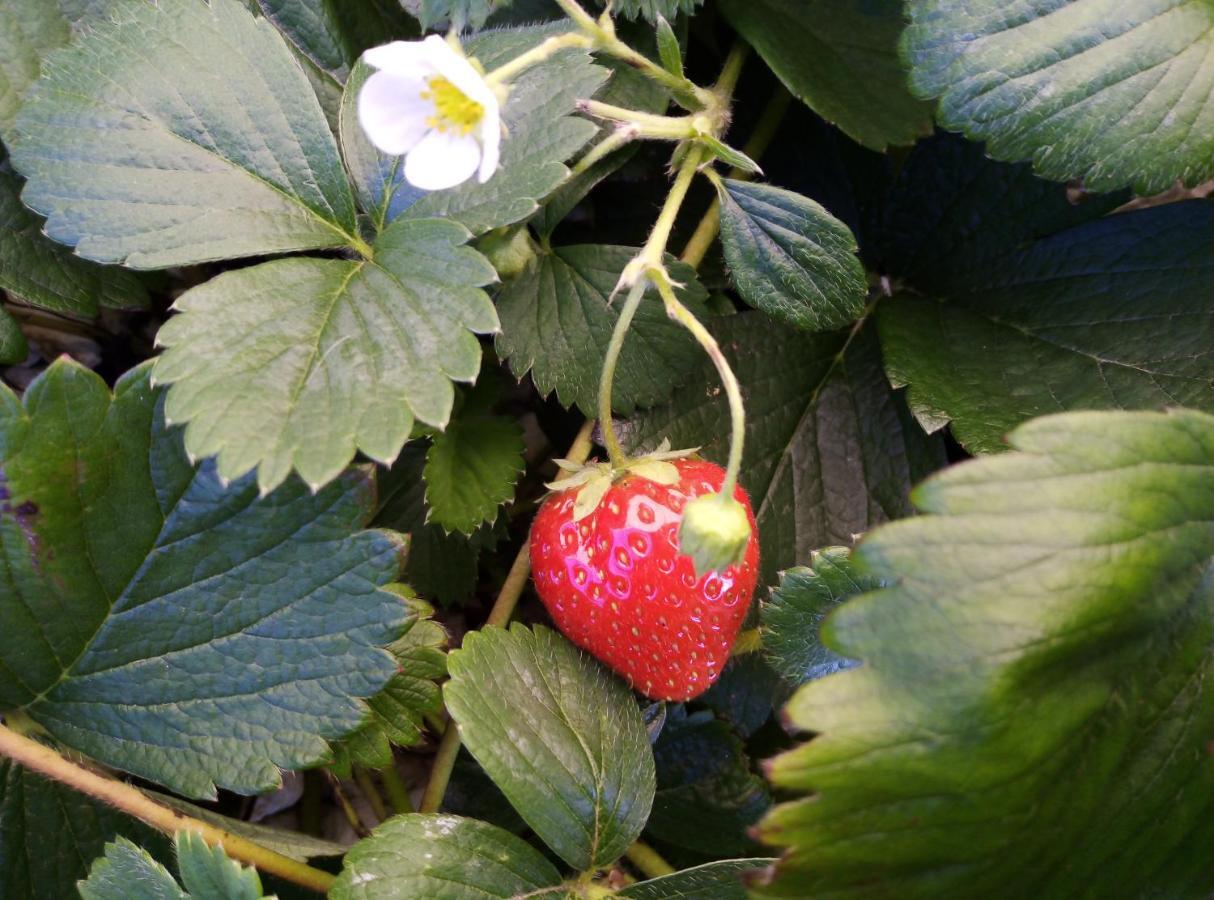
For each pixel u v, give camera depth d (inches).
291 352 8.2
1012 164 11.0
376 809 10.9
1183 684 7.7
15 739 8.7
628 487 9.0
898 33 10.4
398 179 9.1
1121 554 7.4
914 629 7.2
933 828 7.3
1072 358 10.4
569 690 9.2
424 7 9.7
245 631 8.7
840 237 9.5
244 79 9.1
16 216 9.7
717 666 9.3
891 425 11.0
